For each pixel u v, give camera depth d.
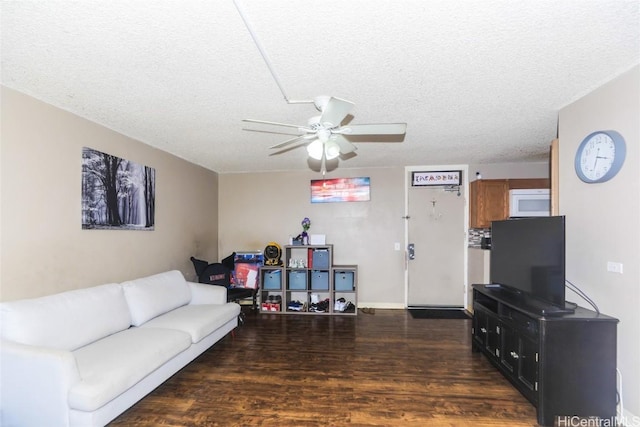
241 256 5.26
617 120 2.11
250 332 3.97
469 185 5.07
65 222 2.62
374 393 2.50
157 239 3.87
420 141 3.69
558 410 2.09
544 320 2.11
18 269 2.26
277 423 2.13
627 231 2.04
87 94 2.35
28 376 1.83
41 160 2.43
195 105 2.57
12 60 1.87
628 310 2.04
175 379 2.73
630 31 1.60
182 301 3.51
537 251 2.59
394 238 5.23
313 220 5.40
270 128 3.14
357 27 1.57
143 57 1.84
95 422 1.81
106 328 2.50
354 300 5.14
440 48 1.76
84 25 1.54
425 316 4.67
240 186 5.57
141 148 3.59
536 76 2.10
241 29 1.58
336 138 2.61
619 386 2.09
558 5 1.41
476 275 4.67
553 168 2.80
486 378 2.75
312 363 3.05
